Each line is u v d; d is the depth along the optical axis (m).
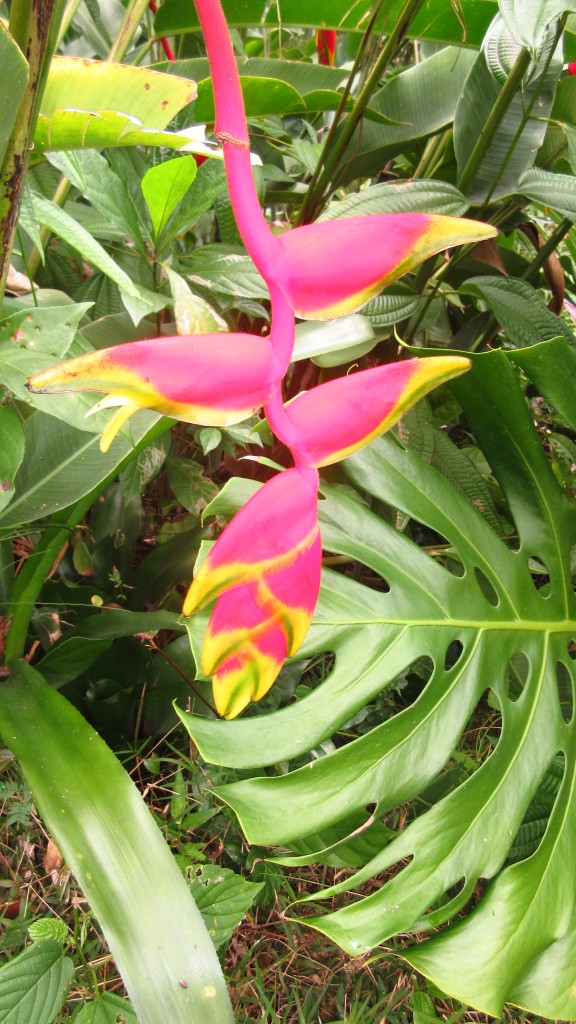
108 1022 0.57
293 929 0.74
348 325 0.69
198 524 0.96
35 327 0.53
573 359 0.65
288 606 0.33
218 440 0.76
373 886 0.80
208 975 0.49
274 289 0.29
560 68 0.82
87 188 0.70
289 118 1.26
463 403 0.70
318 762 0.57
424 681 0.98
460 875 0.57
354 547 0.65
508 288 0.81
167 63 0.91
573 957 0.58
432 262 0.84
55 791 0.57
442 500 0.69
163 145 0.49
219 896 0.65
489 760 0.63
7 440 0.52
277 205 1.17
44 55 0.38
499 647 0.67
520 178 0.77
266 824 0.54
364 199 0.74
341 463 0.68
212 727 0.56
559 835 0.63
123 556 0.88
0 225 0.43
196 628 0.58
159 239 0.74
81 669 0.75
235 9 0.91
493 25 0.74
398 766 0.59
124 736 0.83
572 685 0.69
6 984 0.55
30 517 0.64
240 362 0.28
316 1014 0.71
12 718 0.63
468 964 0.55
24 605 0.69
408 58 1.42
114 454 0.67
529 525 0.73
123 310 0.89
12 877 0.71
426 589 0.65
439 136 0.99
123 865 0.53
